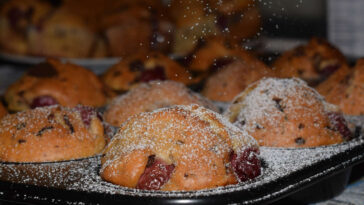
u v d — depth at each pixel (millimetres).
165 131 364
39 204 349
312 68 634
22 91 598
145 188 352
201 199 326
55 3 1072
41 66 614
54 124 429
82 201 340
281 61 641
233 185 351
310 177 377
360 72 536
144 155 357
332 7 985
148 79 647
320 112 457
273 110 456
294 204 408
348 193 433
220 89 622
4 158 417
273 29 619
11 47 1057
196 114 374
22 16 1045
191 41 817
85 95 601
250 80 612
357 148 428
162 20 866
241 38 646
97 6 1065
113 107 535
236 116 471
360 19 988
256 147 383
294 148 439
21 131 424
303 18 731
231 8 633
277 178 358
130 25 974
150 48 669
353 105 525
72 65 619
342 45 1000
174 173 352
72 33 1023
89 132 441
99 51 1037
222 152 360
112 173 360
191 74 676
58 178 370
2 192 359
